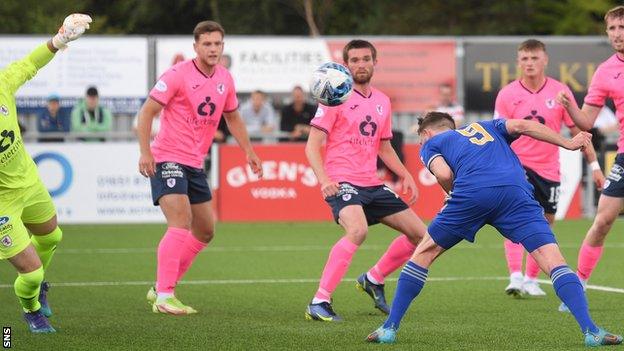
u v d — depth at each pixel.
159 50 60.72
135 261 40.41
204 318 26.38
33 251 23.16
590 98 28.50
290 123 57.97
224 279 35.16
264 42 61.25
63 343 22.41
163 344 22.30
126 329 24.41
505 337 23.05
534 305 28.77
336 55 61.56
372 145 26.72
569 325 24.88
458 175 21.84
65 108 60.38
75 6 98.56
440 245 21.86
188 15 102.56
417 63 61.78
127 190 55.84
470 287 32.88
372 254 42.81
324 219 56.25
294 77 61.53
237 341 22.66
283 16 100.25
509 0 97.81
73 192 55.44
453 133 22.17
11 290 32.09
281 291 32.16
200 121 27.92
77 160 55.38
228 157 55.75
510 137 22.16
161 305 27.36
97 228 53.72
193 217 28.58
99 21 95.50
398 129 61.47
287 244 46.25
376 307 27.50
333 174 26.67
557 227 53.28
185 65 27.78
